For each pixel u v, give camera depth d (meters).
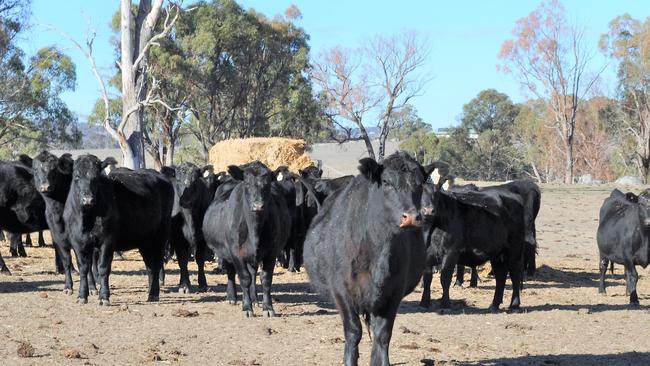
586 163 100.88
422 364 10.74
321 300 16.39
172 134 65.38
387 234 8.45
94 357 10.80
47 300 15.67
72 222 15.07
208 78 64.81
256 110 69.50
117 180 15.89
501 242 15.41
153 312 14.54
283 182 20.64
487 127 114.00
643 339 12.94
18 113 62.62
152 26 38.34
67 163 16.12
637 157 93.19
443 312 15.16
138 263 22.75
